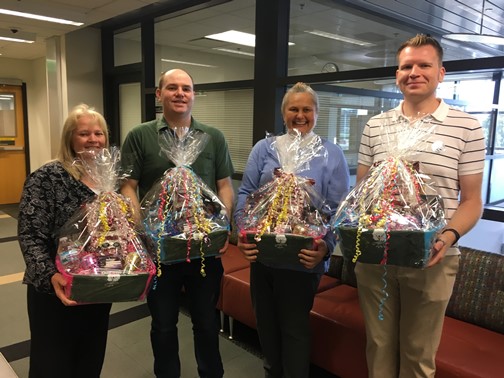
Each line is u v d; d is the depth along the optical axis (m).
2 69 7.01
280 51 3.21
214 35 4.89
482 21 4.05
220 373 1.94
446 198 1.38
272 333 1.85
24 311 2.97
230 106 3.77
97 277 1.20
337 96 3.06
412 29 4.14
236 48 4.98
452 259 1.42
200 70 5.25
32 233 1.36
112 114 5.60
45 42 5.57
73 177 1.45
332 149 1.77
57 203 1.42
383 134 1.49
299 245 1.48
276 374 1.91
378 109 2.97
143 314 2.92
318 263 1.62
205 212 1.62
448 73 2.28
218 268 1.89
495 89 2.78
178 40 5.13
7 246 4.57
